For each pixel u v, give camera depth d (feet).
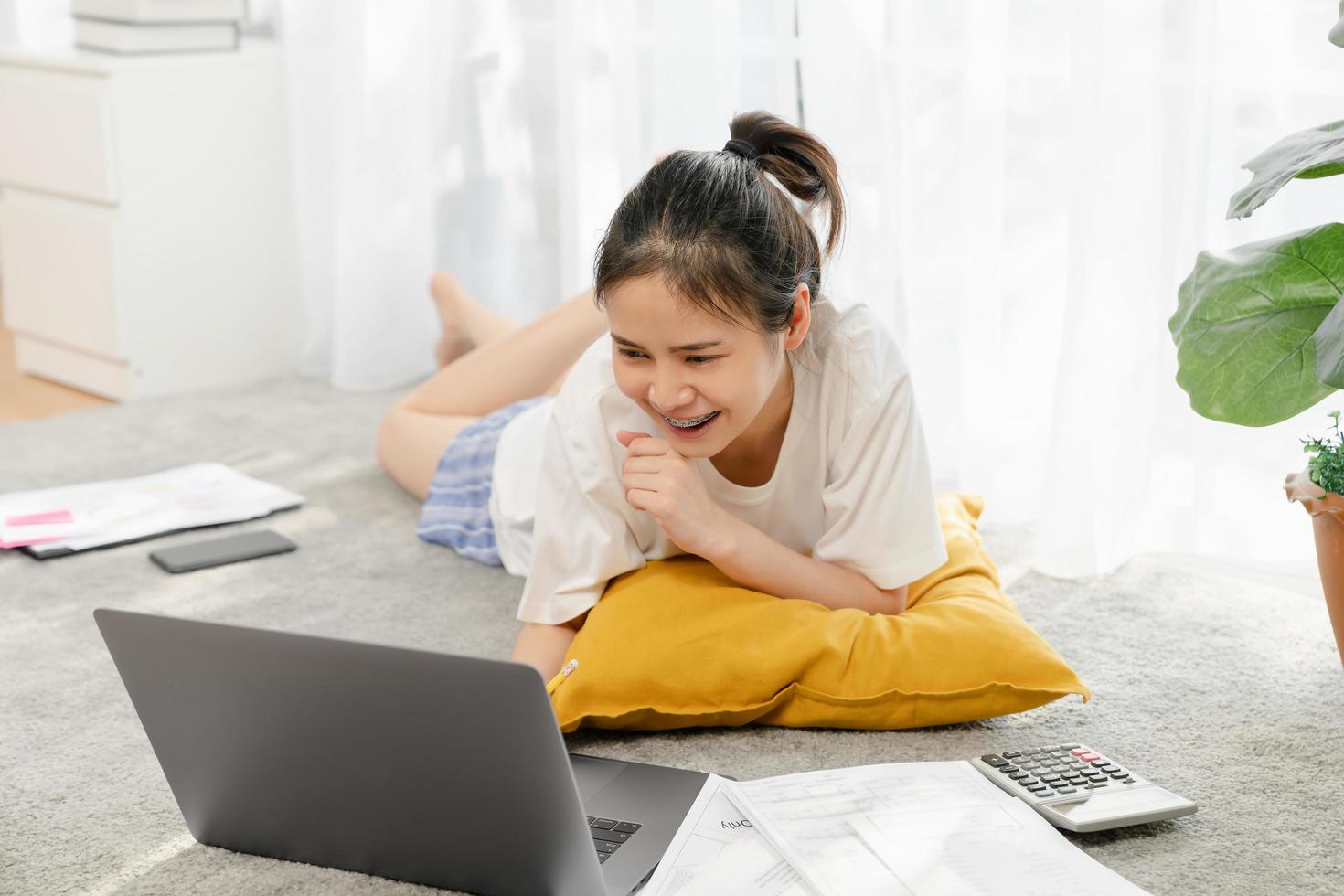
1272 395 4.81
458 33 9.16
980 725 4.67
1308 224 6.00
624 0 7.74
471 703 3.21
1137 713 4.77
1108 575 6.12
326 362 9.62
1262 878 3.76
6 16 9.92
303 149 9.25
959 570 5.19
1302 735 4.60
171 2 8.79
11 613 5.70
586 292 6.97
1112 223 5.96
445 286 8.19
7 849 3.99
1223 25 5.88
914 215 6.91
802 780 3.97
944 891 3.40
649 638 4.58
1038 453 6.78
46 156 9.02
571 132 8.20
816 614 4.67
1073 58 5.89
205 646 3.46
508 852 3.48
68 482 7.33
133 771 4.45
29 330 9.49
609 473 4.79
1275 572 6.08
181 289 9.09
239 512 6.79
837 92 6.80
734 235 4.02
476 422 6.61
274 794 3.73
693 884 3.47
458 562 6.30
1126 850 3.88
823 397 4.75
